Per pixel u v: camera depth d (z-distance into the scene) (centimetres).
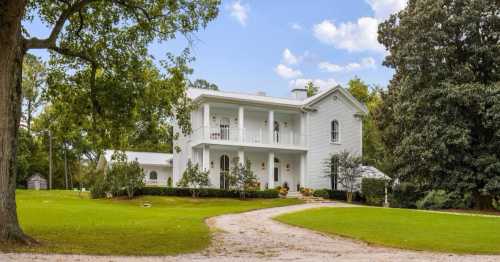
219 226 1942
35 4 1616
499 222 1991
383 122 3984
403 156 3334
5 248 1140
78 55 1584
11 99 1234
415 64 3219
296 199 3650
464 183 3091
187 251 1234
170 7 1634
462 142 2967
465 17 3105
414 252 1300
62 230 1592
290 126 4353
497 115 2861
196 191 3550
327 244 1460
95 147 1841
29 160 5656
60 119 1823
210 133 3953
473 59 3141
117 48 1700
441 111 3125
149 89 1716
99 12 1669
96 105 1714
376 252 1291
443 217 2217
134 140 1792
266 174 4188
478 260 1146
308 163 4144
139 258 1089
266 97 4312
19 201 3150
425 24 3225
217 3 1664
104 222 1936
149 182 4684
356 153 4325
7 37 1198
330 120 4278
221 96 3828
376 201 3925
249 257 1154
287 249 1331
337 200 3947
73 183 6669
